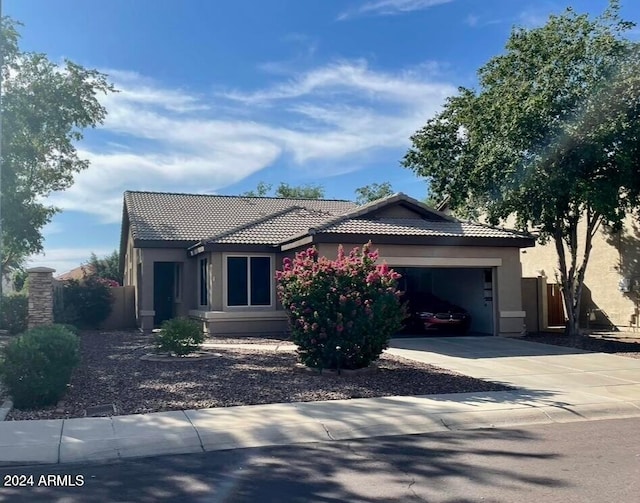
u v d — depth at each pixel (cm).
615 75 1720
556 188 1767
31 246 2309
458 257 2038
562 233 2038
